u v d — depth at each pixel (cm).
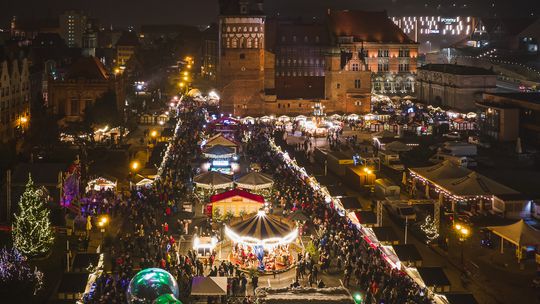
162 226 9025
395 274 7188
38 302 6694
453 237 9012
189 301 6825
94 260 7225
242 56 19438
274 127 17462
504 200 9675
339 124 17725
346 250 7938
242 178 10512
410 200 9812
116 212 9594
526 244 8006
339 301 5775
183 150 13600
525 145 14788
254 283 7200
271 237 7806
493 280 7600
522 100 15550
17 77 14725
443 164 11025
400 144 13725
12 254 6900
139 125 17675
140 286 5253
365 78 19762
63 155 12888
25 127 15200
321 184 10788
